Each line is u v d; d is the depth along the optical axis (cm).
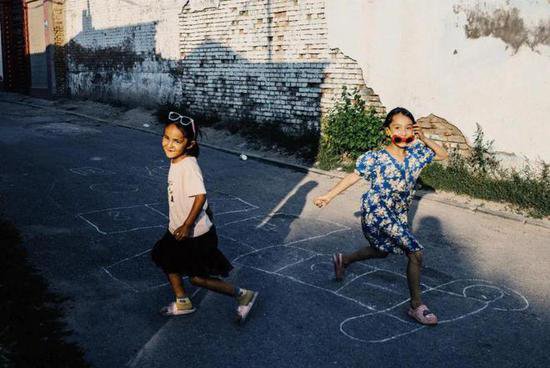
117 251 509
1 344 320
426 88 809
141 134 1212
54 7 1770
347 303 417
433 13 782
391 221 390
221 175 845
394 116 383
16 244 507
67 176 798
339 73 941
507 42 707
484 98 742
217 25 1183
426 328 381
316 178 838
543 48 674
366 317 395
